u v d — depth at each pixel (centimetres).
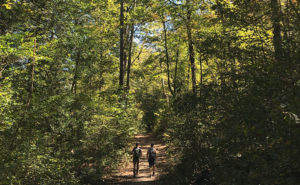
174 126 721
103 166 816
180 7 1312
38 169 529
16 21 1112
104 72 1814
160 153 1428
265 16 574
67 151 649
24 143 508
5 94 638
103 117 873
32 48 801
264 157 297
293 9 456
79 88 1619
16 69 846
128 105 1177
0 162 454
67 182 611
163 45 1992
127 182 891
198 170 645
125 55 1934
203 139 593
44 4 1250
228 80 518
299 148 239
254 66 379
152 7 1512
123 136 964
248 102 335
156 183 843
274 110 280
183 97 693
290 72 323
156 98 3425
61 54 1152
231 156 370
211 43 619
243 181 315
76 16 1458
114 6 1738
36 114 561
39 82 885
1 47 723
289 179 249
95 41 1441
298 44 377
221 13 636
